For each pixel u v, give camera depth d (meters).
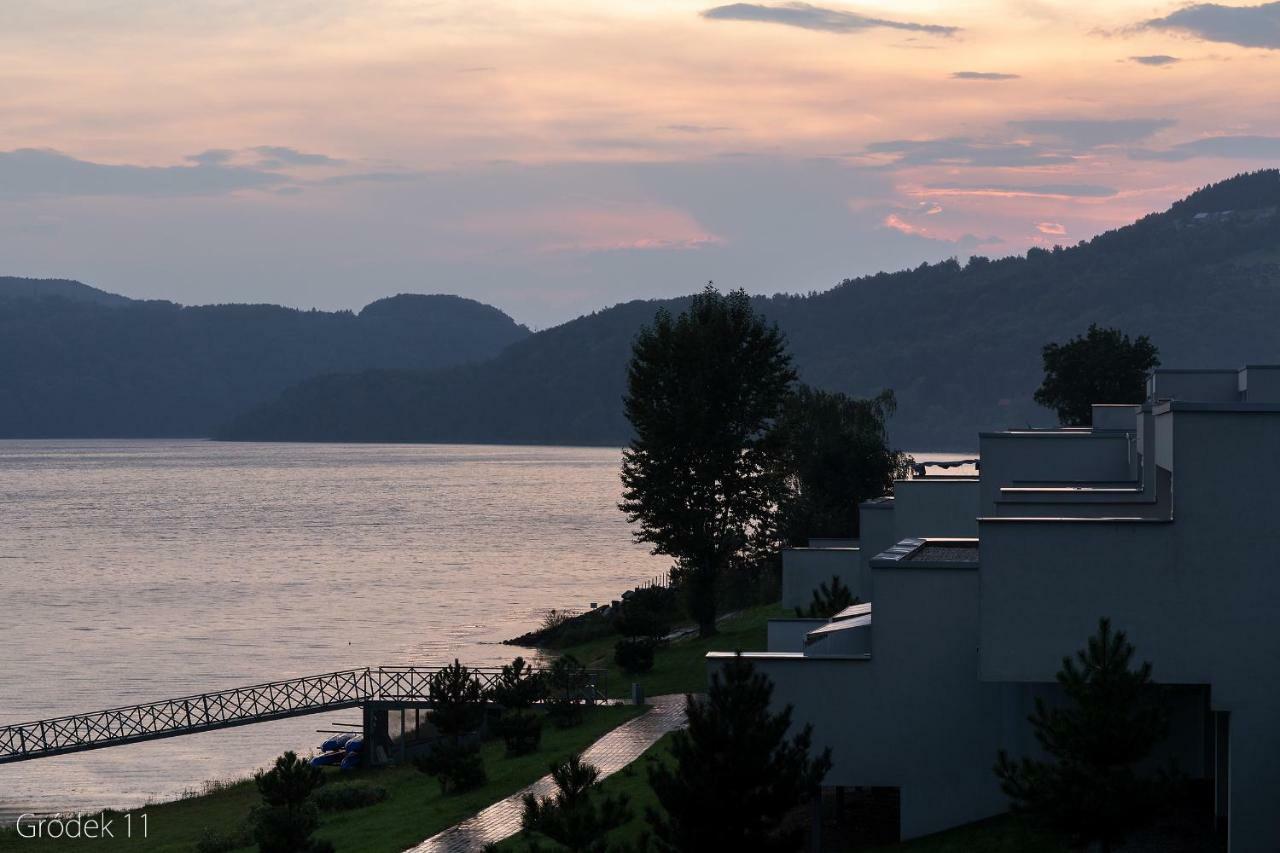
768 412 66.25
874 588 28.66
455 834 33.34
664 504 65.44
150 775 53.00
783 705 28.77
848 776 28.59
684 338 65.12
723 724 22.89
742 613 76.31
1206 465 25.05
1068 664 23.16
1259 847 24.62
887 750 28.52
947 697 28.34
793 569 49.72
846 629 30.70
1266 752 24.73
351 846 33.62
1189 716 27.41
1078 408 99.88
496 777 40.03
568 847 26.27
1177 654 25.03
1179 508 25.14
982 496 40.94
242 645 84.19
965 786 28.22
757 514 67.00
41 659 79.31
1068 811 22.28
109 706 65.00
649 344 66.31
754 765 22.52
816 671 28.73
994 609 25.73
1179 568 25.11
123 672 74.69
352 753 50.72
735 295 66.62
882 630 28.61
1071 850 25.03
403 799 40.69
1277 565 24.81
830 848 28.95
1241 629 24.88
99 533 173.50
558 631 84.56
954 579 28.39
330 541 161.25
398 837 33.75
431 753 41.06
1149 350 101.50
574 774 27.69
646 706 49.72
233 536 168.50
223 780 51.59
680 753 23.03
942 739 28.33
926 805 28.36
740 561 73.12
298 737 60.03
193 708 60.94
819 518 84.06
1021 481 40.59
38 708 64.88
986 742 28.16
